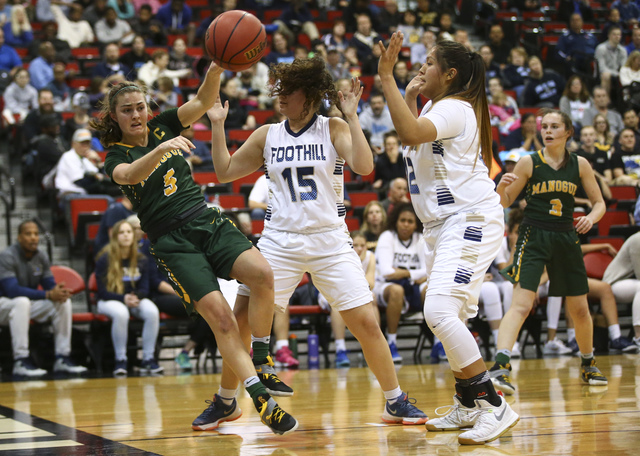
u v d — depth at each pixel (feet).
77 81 39.27
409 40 48.78
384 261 24.80
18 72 36.19
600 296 24.90
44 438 11.37
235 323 10.69
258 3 50.96
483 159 11.55
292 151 11.59
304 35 46.91
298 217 11.55
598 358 22.22
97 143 33.45
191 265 10.87
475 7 55.77
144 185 11.07
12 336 22.63
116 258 23.25
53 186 30.78
